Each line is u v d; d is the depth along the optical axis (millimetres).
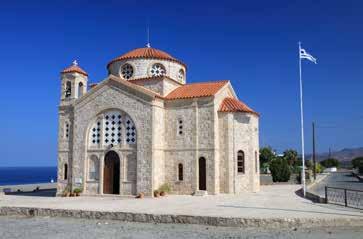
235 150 40812
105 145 41469
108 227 24109
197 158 39844
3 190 52125
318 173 92375
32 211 29453
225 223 23531
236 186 40469
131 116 40312
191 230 22594
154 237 20969
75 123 43125
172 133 41188
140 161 39344
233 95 47250
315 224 22609
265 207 28750
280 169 60656
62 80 45344
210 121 39969
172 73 47625
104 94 42000
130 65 46562
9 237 21734
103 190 41031
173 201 33969
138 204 31859
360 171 89562
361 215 23781
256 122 44688
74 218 27688
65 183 43344
